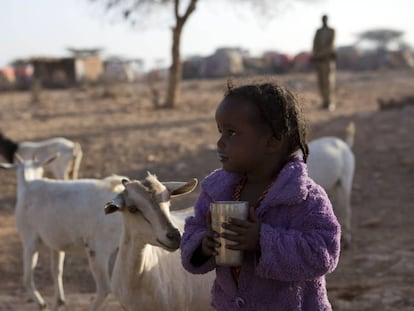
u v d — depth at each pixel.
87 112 23.92
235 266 2.60
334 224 2.59
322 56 22.83
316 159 9.40
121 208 4.38
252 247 2.51
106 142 17.05
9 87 46.31
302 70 54.62
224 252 2.55
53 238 7.12
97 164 15.05
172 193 4.54
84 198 6.88
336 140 9.81
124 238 4.53
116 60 66.06
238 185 2.76
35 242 7.44
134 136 17.73
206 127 19.06
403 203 11.87
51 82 47.72
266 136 2.61
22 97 35.25
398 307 6.74
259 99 2.59
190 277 4.85
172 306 4.73
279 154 2.67
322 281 2.68
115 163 15.10
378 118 19.47
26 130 19.38
